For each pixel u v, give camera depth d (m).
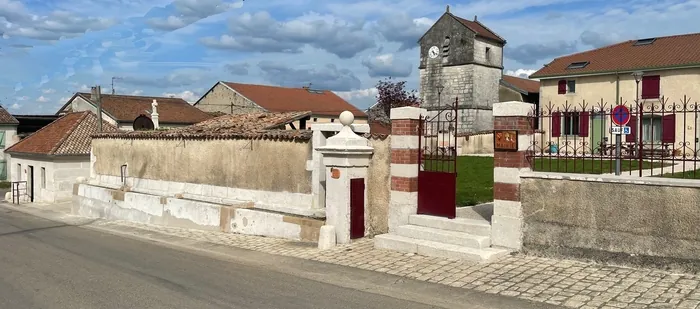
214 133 14.97
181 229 14.21
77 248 11.41
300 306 6.43
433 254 8.70
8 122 41.47
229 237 12.22
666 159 7.57
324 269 8.41
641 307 5.84
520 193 8.34
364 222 10.62
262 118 17.98
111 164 20.05
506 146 8.40
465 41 41.22
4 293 7.32
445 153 9.73
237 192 14.18
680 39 31.22
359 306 6.40
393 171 10.11
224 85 58.31
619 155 7.80
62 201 26.06
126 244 11.96
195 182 15.68
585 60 32.91
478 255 8.12
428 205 9.80
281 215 11.64
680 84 27.91
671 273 6.93
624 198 7.34
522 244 8.32
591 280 6.90
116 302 6.73
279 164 12.98
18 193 28.00
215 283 7.68
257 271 8.48
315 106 61.78
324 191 12.00
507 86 42.00
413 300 6.59
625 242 7.34
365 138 10.61
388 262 8.55
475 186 14.20
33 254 10.66
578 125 8.31
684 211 6.85
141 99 46.94
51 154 25.52
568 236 7.86
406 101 56.91
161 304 6.60
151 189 17.58
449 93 42.09
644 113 7.82
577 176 7.75
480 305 6.28
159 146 17.27
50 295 7.16
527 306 6.13
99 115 26.58
